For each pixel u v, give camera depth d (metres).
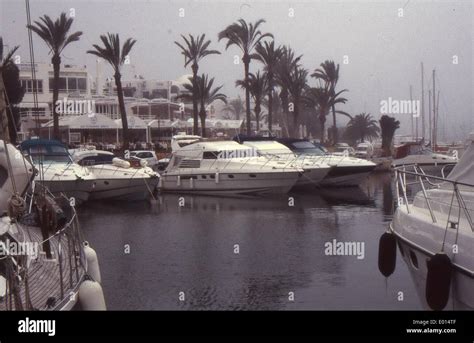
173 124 64.62
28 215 10.80
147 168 27.89
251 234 19.17
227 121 68.44
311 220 22.12
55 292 7.91
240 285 12.95
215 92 61.91
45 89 58.00
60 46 37.34
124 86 92.81
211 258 15.55
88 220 21.97
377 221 21.81
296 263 14.89
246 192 28.86
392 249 11.07
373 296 12.02
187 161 30.58
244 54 49.53
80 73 63.78
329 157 32.34
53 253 9.62
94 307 8.16
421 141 48.62
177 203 26.69
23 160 9.34
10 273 7.11
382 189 32.81
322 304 11.62
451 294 8.41
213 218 22.59
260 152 31.22
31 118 48.06
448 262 8.19
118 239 18.28
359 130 77.81
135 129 62.56
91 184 23.91
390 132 49.66
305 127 86.19
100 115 52.03
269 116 51.50
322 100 59.94
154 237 18.62
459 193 8.71
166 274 13.85
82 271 8.75
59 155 24.30
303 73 54.59
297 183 30.81
